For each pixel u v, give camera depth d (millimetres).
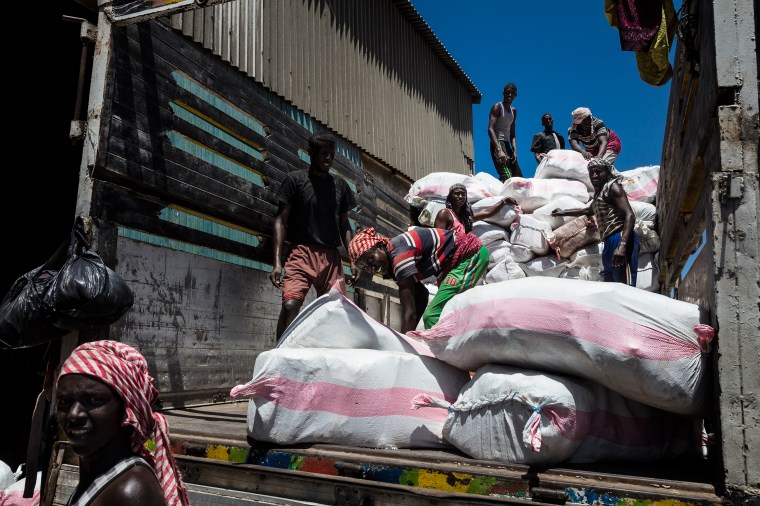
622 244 4117
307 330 2445
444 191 6109
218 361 4043
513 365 2090
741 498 1539
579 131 6371
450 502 1754
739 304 1628
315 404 2164
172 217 3715
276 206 4848
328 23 6281
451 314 2252
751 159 1665
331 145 4293
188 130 3857
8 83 4801
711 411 1812
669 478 1756
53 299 2664
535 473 1779
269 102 4961
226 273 4211
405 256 3059
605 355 1819
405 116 8359
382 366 2250
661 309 1839
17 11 4512
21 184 4961
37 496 2906
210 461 2199
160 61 3656
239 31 4562
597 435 1949
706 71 1983
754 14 1724
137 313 3361
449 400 2320
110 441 1223
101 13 3295
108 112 3217
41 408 2609
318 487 1967
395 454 2012
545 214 5461
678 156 3197
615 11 3410
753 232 1639
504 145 8109
